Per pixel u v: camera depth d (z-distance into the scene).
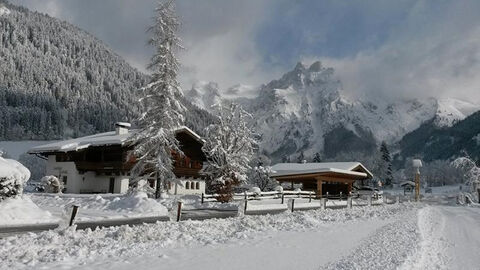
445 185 161.12
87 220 16.77
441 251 12.00
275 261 9.33
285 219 19.11
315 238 13.38
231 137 36.72
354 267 8.67
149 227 13.16
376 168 125.31
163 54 33.06
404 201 58.75
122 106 186.12
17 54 183.12
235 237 12.98
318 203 35.34
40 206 25.27
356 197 57.06
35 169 78.25
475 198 74.50
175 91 33.56
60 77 185.00
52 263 8.41
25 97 156.38
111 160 47.06
